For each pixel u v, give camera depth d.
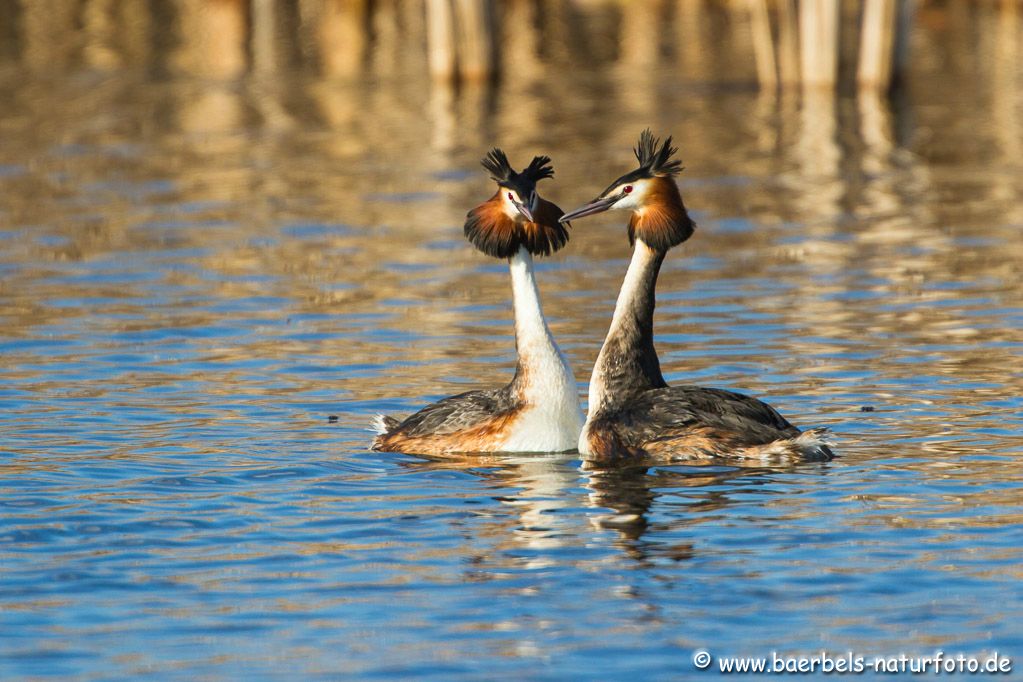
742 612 9.52
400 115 40.97
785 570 10.20
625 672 8.72
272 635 9.27
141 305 20.36
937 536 10.82
